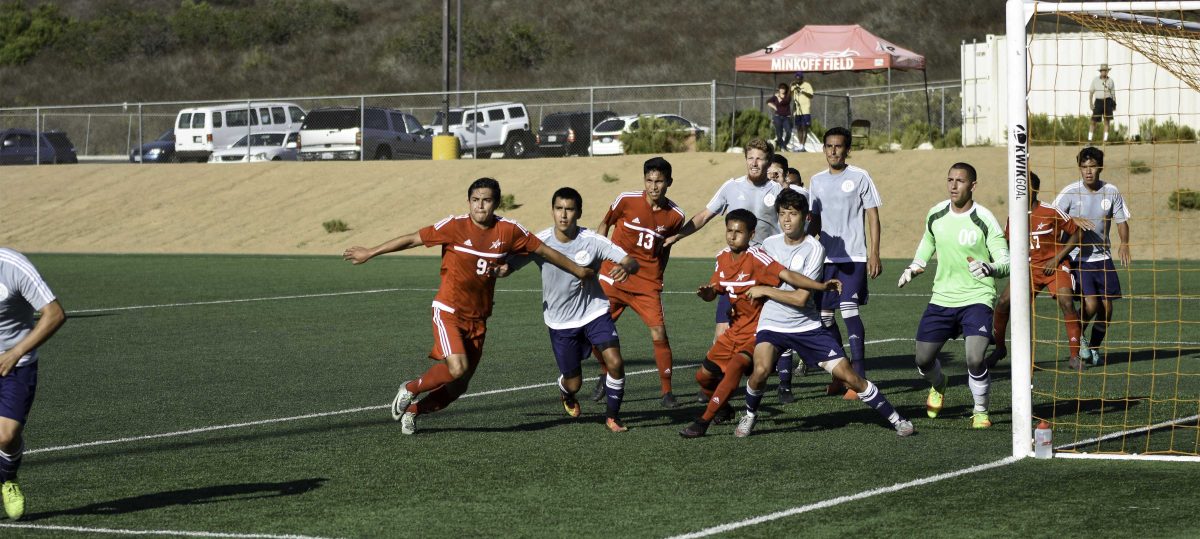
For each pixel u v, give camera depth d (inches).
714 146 2400.3
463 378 626.5
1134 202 1817.2
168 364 894.4
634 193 725.9
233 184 2551.7
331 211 2333.9
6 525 457.1
